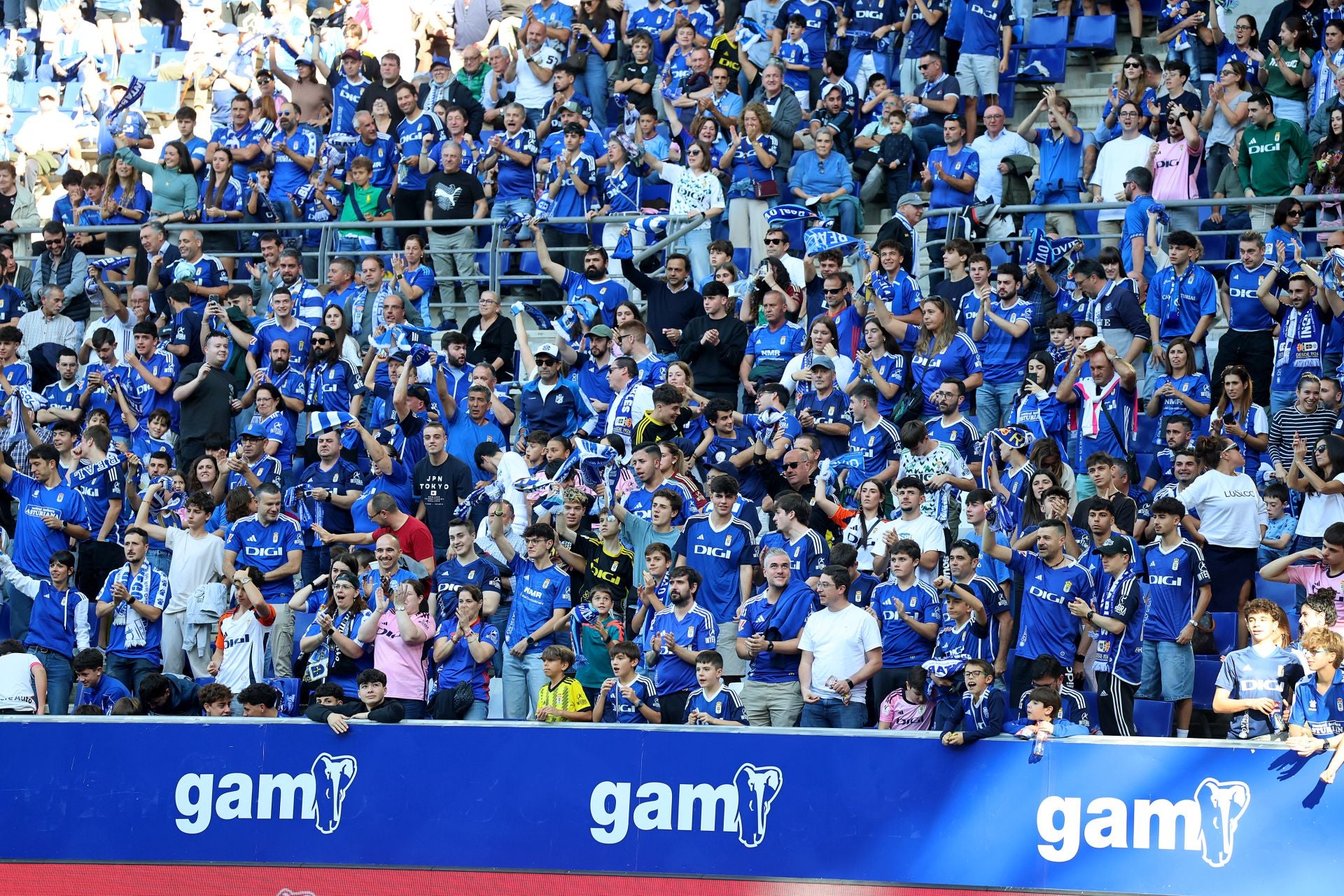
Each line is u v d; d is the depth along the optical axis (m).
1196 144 59.44
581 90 71.81
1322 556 43.91
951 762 37.50
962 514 49.16
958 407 50.50
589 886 38.66
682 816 38.50
